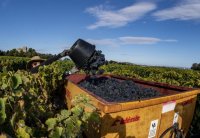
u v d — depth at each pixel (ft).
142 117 10.56
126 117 9.80
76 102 8.37
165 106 11.94
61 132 6.93
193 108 15.55
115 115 9.33
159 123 11.85
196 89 15.34
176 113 13.12
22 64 60.44
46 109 11.71
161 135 12.07
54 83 19.31
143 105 10.21
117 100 13.47
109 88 15.81
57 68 20.95
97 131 9.28
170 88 17.25
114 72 34.81
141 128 10.69
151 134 11.44
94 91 15.19
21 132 6.56
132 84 17.43
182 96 13.23
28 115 8.21
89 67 14.75
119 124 9.58
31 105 8.28
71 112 7.91
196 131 19.31
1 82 8.73
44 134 7.72
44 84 18.43
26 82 9.98
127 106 9.46
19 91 7.60
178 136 12.97
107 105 8.79
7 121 6.90
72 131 7.33
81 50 14.53
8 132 6.70
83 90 11.93
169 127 12.76
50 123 7.34
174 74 41.47
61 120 7.53
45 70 18.84
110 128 9.30
